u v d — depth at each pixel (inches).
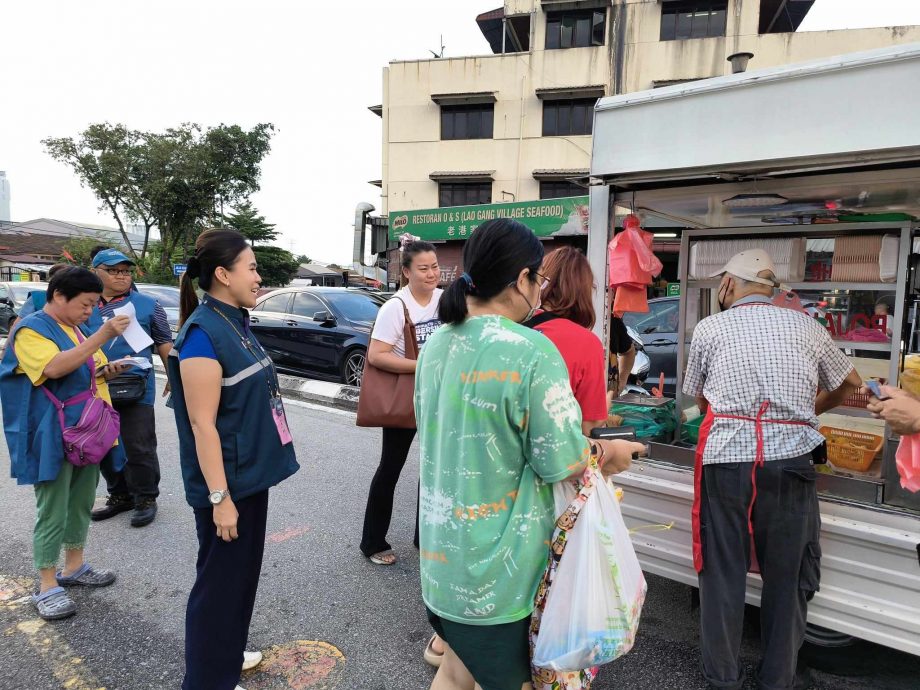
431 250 120.9
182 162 1091.9
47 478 104.0
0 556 131.6
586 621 51.9
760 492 79.4
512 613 53.9
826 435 108.1
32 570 125.4
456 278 56.0
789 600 80.7
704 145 90.4
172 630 104.7
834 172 94.2
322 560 130.7
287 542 139.5
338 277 1391.5
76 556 118.7
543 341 52.1
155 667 94.7
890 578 80.4
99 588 118.4
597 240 107.3
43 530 107.5
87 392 111.3
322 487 175.2
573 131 840.3
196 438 74.6
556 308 77.2
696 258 125.8
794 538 79.4
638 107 96.2
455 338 55.4
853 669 93.8
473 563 53.2
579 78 824.9
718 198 109.4
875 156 77.7
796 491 78.7
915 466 72.6
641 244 113.6
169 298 428.5
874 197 103.4
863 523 83.0
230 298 79.4
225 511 75.3
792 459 78.7
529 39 856.3
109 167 1065.5
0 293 535.8
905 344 112.5
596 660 52.3
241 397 77.4
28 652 98.2
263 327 348.8
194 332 75.1
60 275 110.3
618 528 55.6
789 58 749.3
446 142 879.7
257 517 82.3
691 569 97.0
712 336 87.0
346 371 318.3
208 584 79.3
